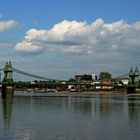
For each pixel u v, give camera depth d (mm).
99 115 110062
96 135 70000
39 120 94875
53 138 66562
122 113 117688
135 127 81000
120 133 72375
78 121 92875
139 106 156375
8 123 87812
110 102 195875
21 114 113250
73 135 69875
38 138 66500
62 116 106562
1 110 130500
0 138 66438
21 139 65625
